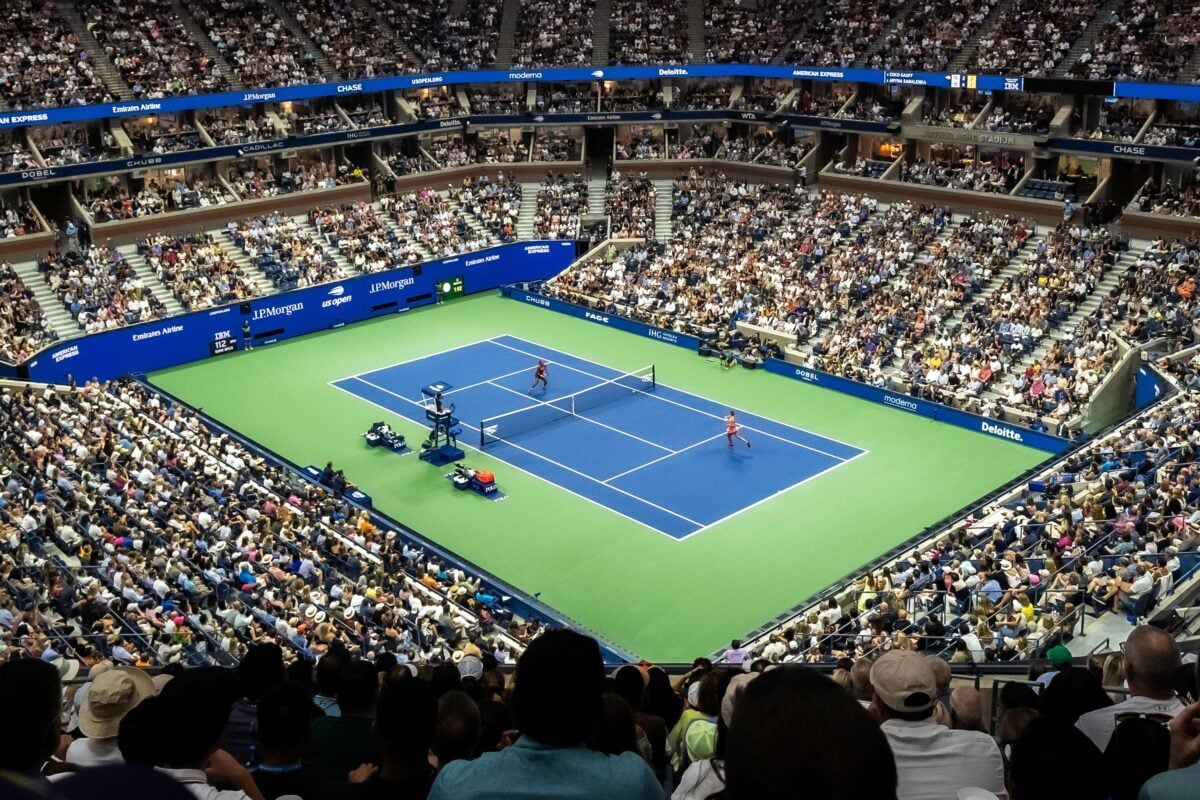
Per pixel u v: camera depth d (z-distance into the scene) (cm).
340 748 1040
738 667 1766
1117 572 3741
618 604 4984
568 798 564
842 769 405
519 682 598
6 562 3981
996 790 749
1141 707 935
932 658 1298
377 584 4531
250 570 4384
